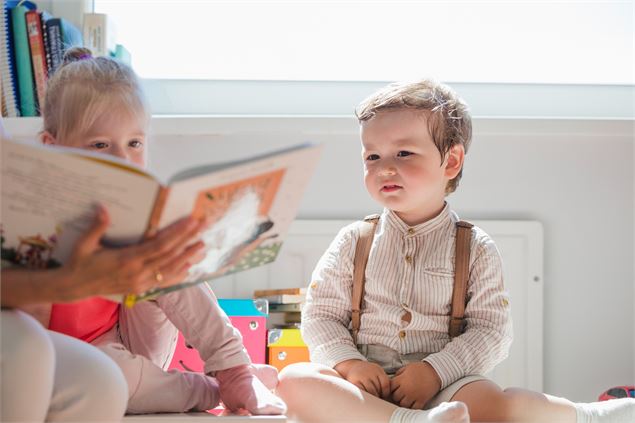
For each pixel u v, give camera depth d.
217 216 0.88
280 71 1.98
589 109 1.95
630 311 1.80
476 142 1.81
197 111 1.92
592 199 1.81
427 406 1.21
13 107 1.69
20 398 0.80
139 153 1.25
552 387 1.78
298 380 1.16
